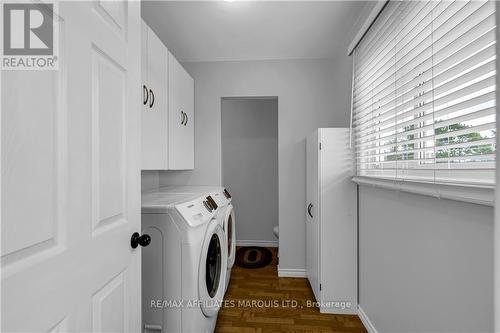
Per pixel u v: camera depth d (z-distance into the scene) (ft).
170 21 5.98
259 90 8.18
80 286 1.95
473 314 2.54
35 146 1.56
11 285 1.38
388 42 4.33
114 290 2.47
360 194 5.68
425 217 3.33
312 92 8.07
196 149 8.29
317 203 6.04
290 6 5.44
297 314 5.90
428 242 3.26
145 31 4.71
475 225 2.51
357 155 5.73
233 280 7.73
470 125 2.80
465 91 2.60
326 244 5.91
